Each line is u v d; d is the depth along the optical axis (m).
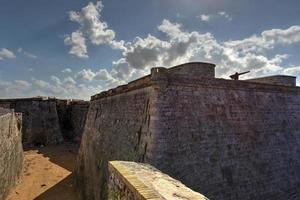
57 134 43.50
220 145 11.74
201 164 10.84
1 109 23.44
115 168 7.57
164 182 6.65
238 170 11.83
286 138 14.70
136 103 12.94
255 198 11.85
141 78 12.46
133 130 12.47
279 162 13.62
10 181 20.11
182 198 5.56
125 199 6.30
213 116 12.06
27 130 40.72
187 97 11.56
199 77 12.12
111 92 18.27
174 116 10.87
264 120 14.13
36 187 22.47
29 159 32.00
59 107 47.06
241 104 13.49
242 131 12.83
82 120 44.47
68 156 34.34
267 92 15.18
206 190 10.58
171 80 11.26
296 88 16.97
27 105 41.91
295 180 13.87
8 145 19.53
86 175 20.34
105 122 18.58
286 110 15.68
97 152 18.47
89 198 17.39
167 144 10.27
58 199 19.94
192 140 10.98
